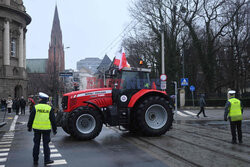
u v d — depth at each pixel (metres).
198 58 33.38
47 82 41.84
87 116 8.91
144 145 7.78
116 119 9.34
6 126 14.48
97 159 6.18
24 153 7.08
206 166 5.43
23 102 24.00
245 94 36.25
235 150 6.89
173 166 5.48
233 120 7.82
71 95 9.35
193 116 18.62
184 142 8.14
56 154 6.77
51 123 6.09
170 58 29.12
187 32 30.94
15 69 38.66
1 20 36.50
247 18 29.62
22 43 40.72
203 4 28.44
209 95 27.92
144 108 9.30
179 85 35.59
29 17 42.72
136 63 40.03
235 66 33.25
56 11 92.94
